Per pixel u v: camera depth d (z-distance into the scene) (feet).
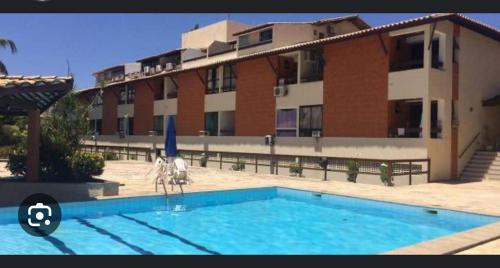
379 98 66.08
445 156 62.75
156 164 47.42
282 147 80.94
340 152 71.00
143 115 121.90
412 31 61.98
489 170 63.10
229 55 113.50
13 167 44.47
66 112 48.57
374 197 43.60
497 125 72.79
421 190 50.24
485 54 70.49
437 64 63.41
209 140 98.07
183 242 28.84
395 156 63.36
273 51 81.41
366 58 68.03
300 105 78.84
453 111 64.75
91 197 39.83
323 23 103.40
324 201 46.73
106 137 136.98
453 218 36.52
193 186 50.67
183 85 107.55
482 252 22.41
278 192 52.13
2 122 105.19
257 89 87.66
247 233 31.81
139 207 40.57
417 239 30.45
